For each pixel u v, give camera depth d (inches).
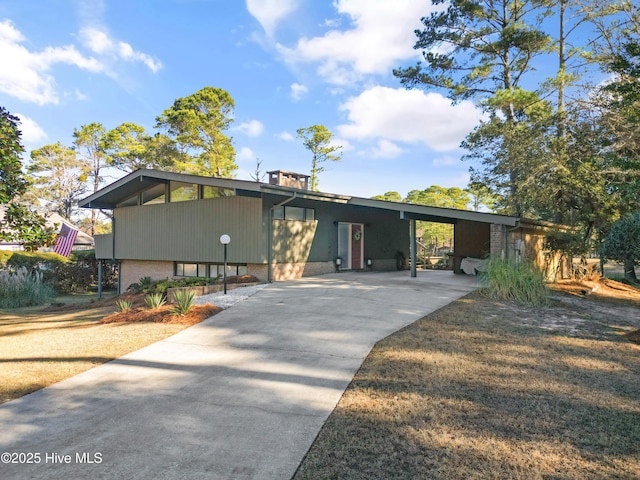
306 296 348.2
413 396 144.3
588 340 218.5
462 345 206.4
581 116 573.6
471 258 529.3
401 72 789.9
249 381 163.3
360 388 153.4
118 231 622.5
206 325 259.1
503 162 685.3
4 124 240.1
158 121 1152.8
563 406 135.6
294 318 270.5
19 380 165.9
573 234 550.0
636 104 367.6
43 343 226.8
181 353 203.0
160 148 1136.2
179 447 111.4
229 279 458.6
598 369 172.6
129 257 602.5
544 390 149.3
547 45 718.5
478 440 113.3
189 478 96.7
